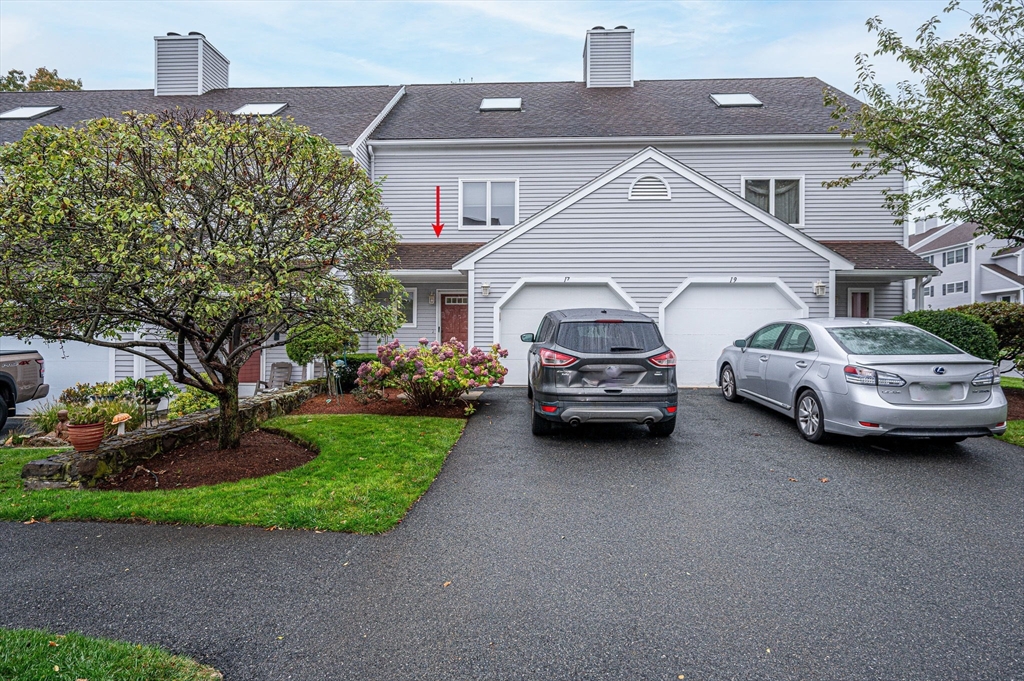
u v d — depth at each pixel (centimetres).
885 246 1337
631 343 657
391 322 639
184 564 352
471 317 1152
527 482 521
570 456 610
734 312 1135
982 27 825
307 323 625
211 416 696
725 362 956
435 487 507
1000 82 827
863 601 312
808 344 706
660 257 1135
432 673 248
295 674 247
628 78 1778
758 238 1122
